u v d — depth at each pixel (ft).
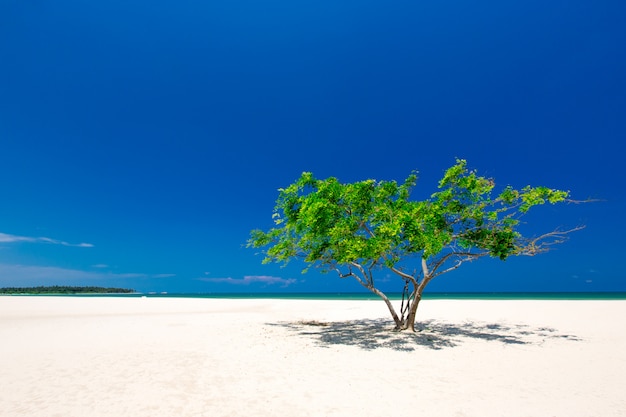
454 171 47.16
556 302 115.65
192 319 72.23
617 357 36.06
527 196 43.65
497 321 64.90
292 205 55.42
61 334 51.67
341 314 83.35
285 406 22.85
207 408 22.48
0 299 144.36
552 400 23.82
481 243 47.50
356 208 47.91
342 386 26.86
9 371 30.94
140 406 22.80
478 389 26.09
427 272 50.85
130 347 41.78
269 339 47.62
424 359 35.60
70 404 23.11
